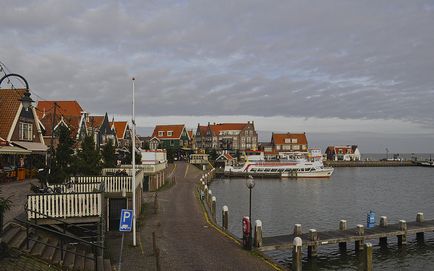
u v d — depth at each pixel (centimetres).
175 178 7369
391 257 3006
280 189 7994
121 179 2659
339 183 9369
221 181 9819
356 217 4772
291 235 2928
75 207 1923
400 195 7088
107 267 1716
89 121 6956
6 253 1357
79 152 3516
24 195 2594
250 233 2230
